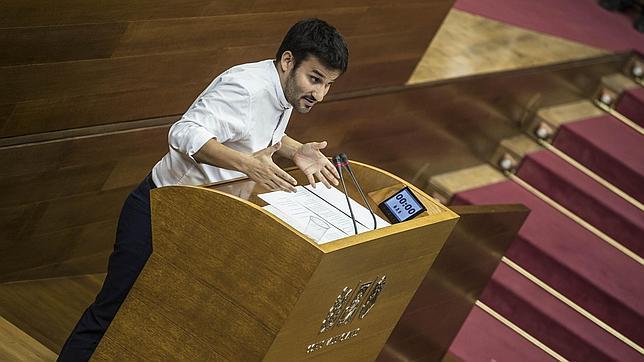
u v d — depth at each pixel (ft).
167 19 44.91
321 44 31.42
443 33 79.66
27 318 45.47
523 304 65.98
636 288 67.97
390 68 65.46
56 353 42.01
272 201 31.45
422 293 49.70
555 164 77.05
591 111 83.56
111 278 33.40
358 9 57.88
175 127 31.50
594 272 68.13
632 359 64.08
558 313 66.03
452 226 34.94
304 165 33.55
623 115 83.76
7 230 45.42
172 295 30.50
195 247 29.91
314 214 31.78
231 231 29.22
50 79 42.34
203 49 48.39
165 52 46.37
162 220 30.40
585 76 83.56
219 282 29.68
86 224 49.14
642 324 65.67
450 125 73.26
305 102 32.27
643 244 72.23
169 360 30.89
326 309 30.71
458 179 75.66
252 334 29.45
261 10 49.90
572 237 71.61
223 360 30.01
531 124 79.92
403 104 67.56
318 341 31.94
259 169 30.40
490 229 52.49
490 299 67.00
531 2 93.71
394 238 31.50
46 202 46.09
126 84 45.96
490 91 74.38
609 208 73.36
